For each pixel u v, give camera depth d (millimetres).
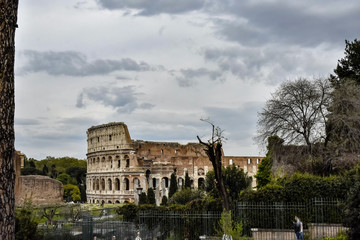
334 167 50906
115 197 179875
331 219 39938
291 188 41875
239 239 35438
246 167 192750
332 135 55500
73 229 51969
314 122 56438
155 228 46094
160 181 174625
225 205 42219
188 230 44531
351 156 49531
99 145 192875
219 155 43312
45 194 100062
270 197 42062
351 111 54031
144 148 197000
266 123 60125
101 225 47125
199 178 194750
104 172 187750
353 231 32469
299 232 35000
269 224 41312
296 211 41062
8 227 15344
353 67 69250
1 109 15555
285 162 57188
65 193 185500
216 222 43156
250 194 42938
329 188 40812
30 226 33375
